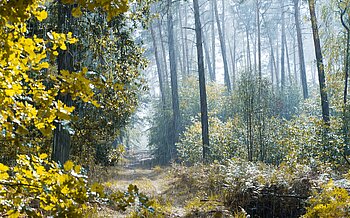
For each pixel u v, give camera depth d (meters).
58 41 2.24
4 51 2.00
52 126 2.14
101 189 2.20
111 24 9.20
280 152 15.77
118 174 18.03
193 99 30.91
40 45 2.20
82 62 8.48
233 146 17.11
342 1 15.09
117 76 8.99
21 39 2.08
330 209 5.63
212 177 11.97
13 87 2.06
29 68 2.14
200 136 21.53
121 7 1.94
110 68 9.03
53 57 2.26
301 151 11.88
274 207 9.26
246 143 16.78
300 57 33.47
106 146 12.86
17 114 2.10
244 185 9.52
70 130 2.18
